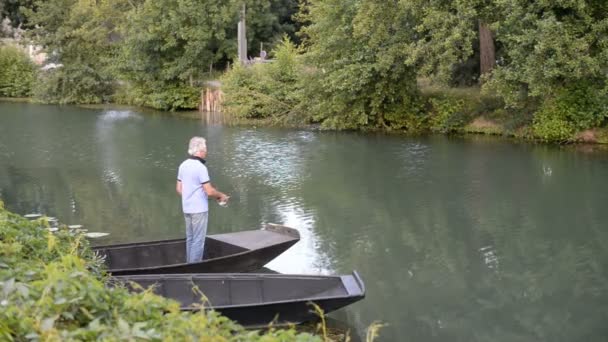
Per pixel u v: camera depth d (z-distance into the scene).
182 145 20.31
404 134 21.95
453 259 9.91
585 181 14.63
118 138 21.84
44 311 3.37
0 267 4.68
